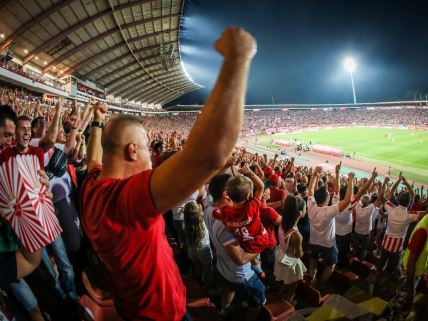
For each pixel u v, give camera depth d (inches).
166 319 58.6
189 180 39.4
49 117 320.8
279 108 4370.1
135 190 44.1
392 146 1567.4
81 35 1560.0
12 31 1242.6
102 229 48.9
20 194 95.1
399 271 223.1
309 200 193.5
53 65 1680.6
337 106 4271.7
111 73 2311.8
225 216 121.0
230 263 127.2
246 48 35.9
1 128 101.2
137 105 3447.3
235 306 141.3
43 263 127.0
